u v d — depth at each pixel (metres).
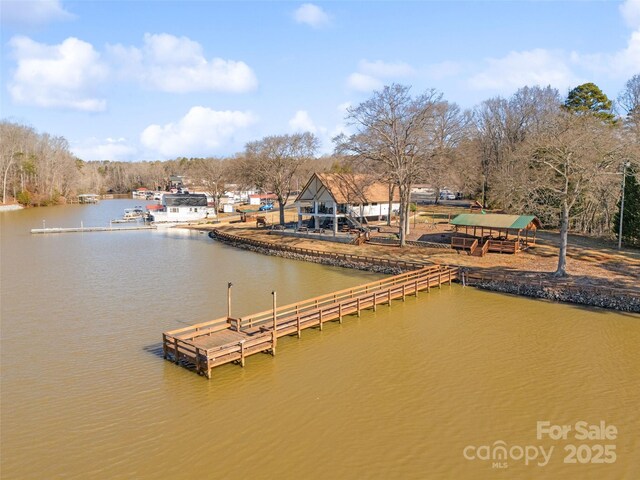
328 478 14.18
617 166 42.28
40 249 56.44
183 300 33.25
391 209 65.44
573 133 34.25
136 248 57.53
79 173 152.75
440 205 81.50
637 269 35.84
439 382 20.55
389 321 28.73
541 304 31.72
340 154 51.06
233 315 29.64
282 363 22.53
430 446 15.85
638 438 16.34
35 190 129.88
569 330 26.72
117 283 38.47
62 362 22.47
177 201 88.88
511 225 42.12
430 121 49.00
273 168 67.62
